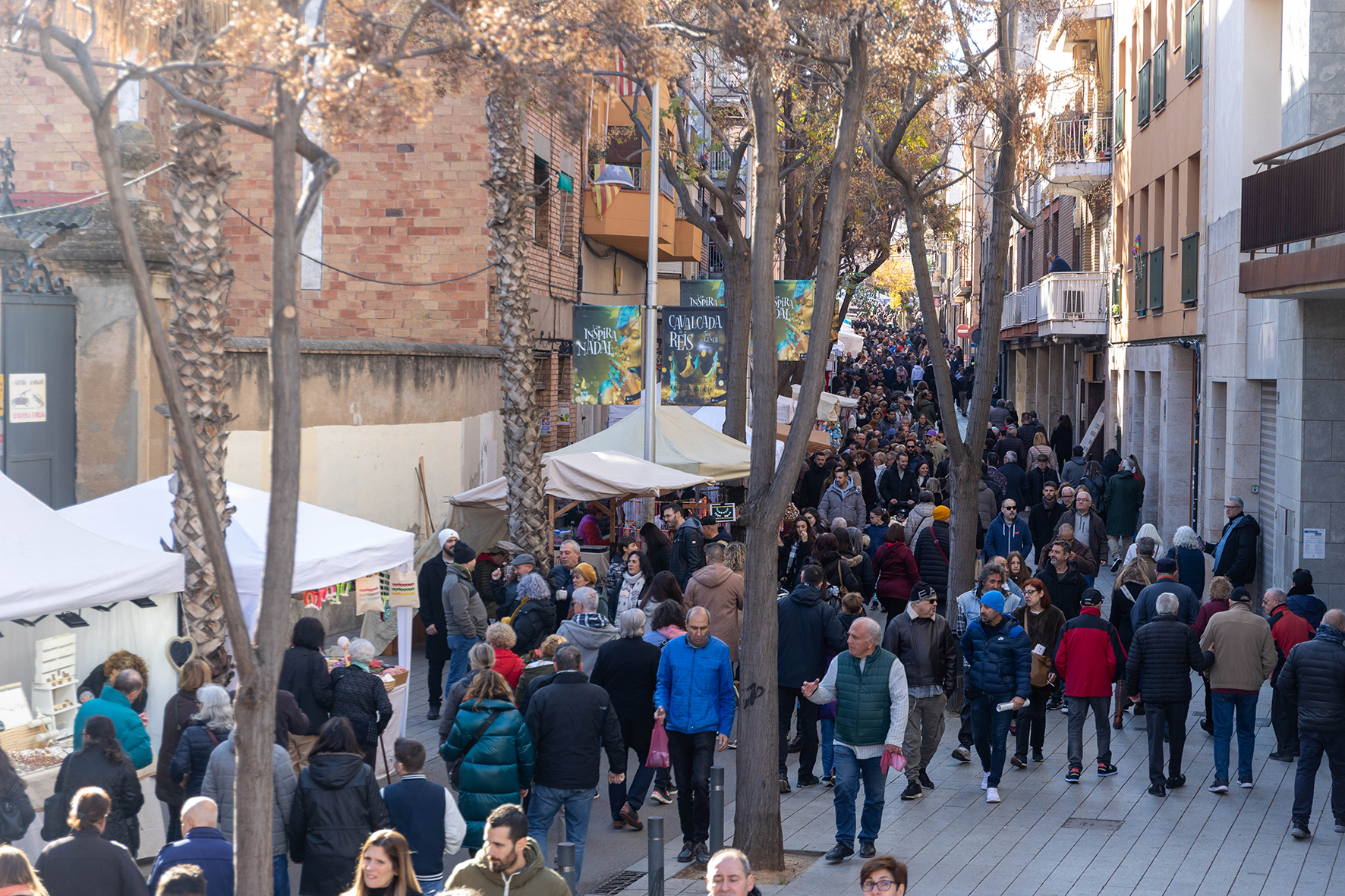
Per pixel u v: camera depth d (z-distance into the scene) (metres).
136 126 14.22
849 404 36.81
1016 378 52.94
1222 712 11.70
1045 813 11.15
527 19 7.39
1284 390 17.09
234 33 5.91
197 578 10.77
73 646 10.43
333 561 11.75
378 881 6.29
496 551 16.03
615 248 31.91
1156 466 28.52
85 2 7.62
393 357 19.06
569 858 7.57
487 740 8.55
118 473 13.80
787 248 27.41
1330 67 15.98
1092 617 12.14
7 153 13.69
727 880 5.46
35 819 8.88
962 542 15.09
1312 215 13.91
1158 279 27.27
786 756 12.57
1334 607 16.02
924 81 14.70
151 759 9.00
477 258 22.84
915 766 11.58
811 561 12.13
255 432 16.81
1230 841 10.26
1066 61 34.00
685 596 12.93
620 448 19.67
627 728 10.76
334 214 22.95
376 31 7.11
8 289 12.96
